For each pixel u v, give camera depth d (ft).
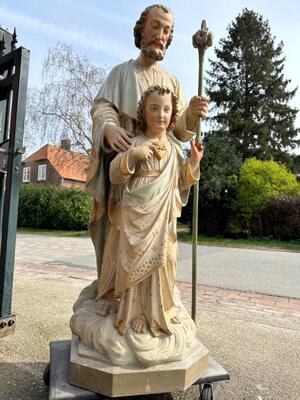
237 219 57.77
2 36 13.92
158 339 6.67
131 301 6.73
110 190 7.39
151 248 6.54
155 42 7.64
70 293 17.25
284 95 101.91
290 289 21.79
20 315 13.20
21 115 11.19
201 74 7.63
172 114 7.29
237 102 99.09
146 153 6.61
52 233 63.41
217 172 58.08
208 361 7.38
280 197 56.13
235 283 22.88
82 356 6.70
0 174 12.88
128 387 6.31
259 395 8.35
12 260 11.34
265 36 102.63
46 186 75.51
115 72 7.99
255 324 14.14
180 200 7.28
